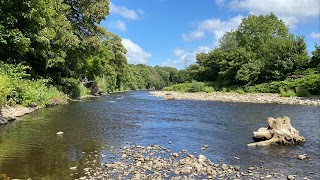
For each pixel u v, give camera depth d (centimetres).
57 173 699
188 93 5362
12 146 948
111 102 2970
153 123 1541
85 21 3222
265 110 2198
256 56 5425
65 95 2808
